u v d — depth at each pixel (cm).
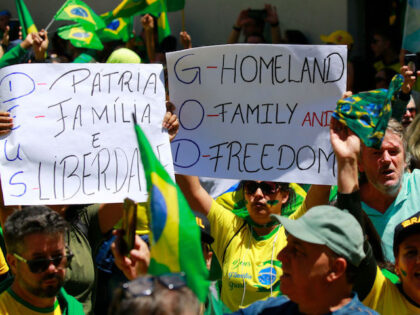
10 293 707
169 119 848
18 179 816
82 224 871
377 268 715
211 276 933
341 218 588
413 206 897
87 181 827
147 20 1534
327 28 1641
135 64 845
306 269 579
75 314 723
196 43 1752
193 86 873
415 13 1076
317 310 585
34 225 682
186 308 441
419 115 1112
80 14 1313
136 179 832
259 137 862
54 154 825
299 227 582
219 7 1719
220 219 905
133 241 570
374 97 748
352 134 729
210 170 872
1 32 1758
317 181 850
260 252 870
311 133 854
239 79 865
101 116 837
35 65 830
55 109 830
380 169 879
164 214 516
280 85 858
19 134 821
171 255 511
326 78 850
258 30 1617
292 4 1658
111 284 994
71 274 834
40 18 1852
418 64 1066
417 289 689
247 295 854
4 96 827
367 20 1669
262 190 871
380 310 705
